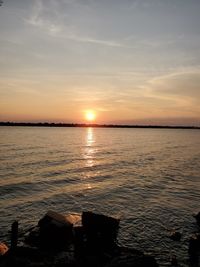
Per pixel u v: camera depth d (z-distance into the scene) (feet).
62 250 55.47
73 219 71.05
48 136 573.33
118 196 106.32
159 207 91.71
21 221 76.33
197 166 192.85
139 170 171.63
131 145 388.98
